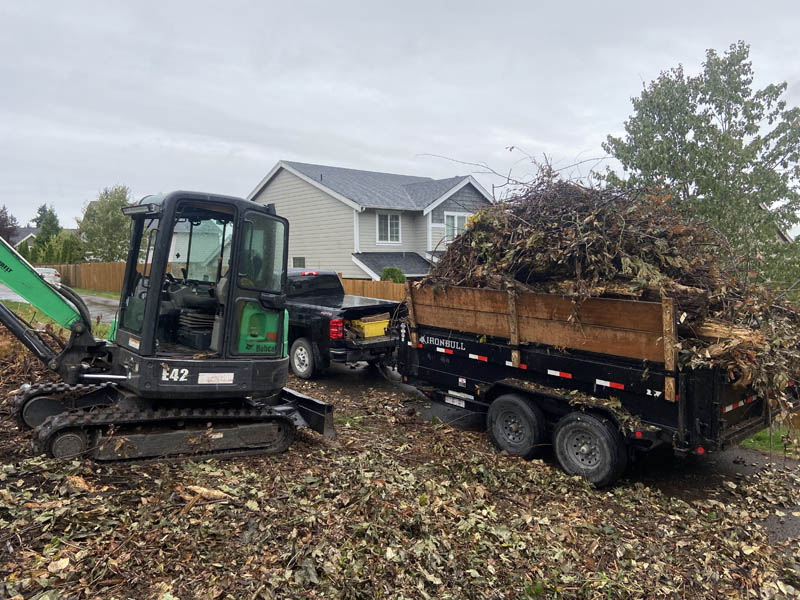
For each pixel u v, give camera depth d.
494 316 6.84
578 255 6.00
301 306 10.27
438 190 24.67
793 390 5.96
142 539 3.76
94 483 4.55
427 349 7.90
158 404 5.42
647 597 3.87
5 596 3.01
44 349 5.64
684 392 5.31
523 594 3.71
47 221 53.25
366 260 21.97
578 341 5.99
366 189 24.23
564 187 6.94
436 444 6.52
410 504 4.72
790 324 6.03
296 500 4.58
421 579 3.67
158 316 5.20
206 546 3.77
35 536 3.64
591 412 5.98
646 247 5.88
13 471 4.45
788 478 6.29
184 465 5.20
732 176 11.00
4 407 6.52
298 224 25.05
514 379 6.79
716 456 6.97
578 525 4.84
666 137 11.40
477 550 4.16
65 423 4.81
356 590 3.46
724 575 4.20
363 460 5.75
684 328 5.42
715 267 6.23
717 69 11.40
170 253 5.69
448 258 7.62
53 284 5.54
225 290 5.48
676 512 5.30
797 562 4.48
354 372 11.05
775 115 11.34
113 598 3.14
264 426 5.80
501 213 7.11
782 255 10.62
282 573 3.53
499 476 5.80
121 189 38.44
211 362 5.36
